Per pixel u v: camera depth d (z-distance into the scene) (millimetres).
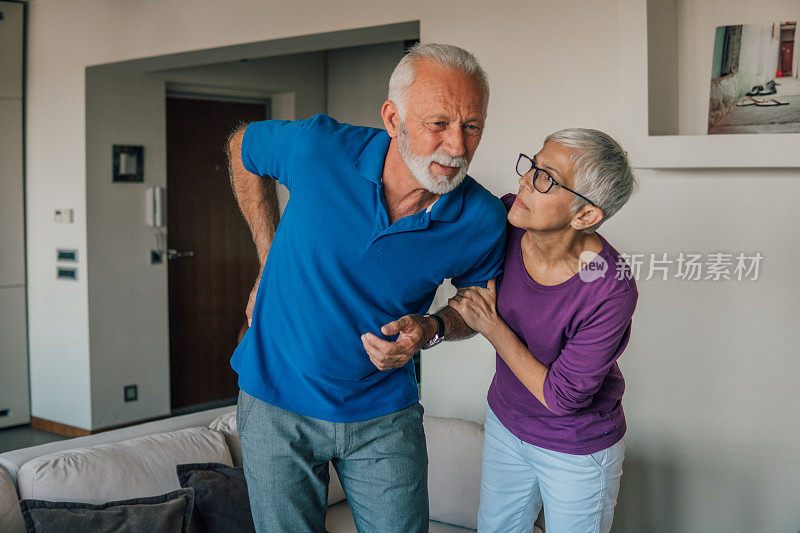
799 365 2957
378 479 1594
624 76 2973
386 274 1566
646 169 3141
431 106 1418
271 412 1535
